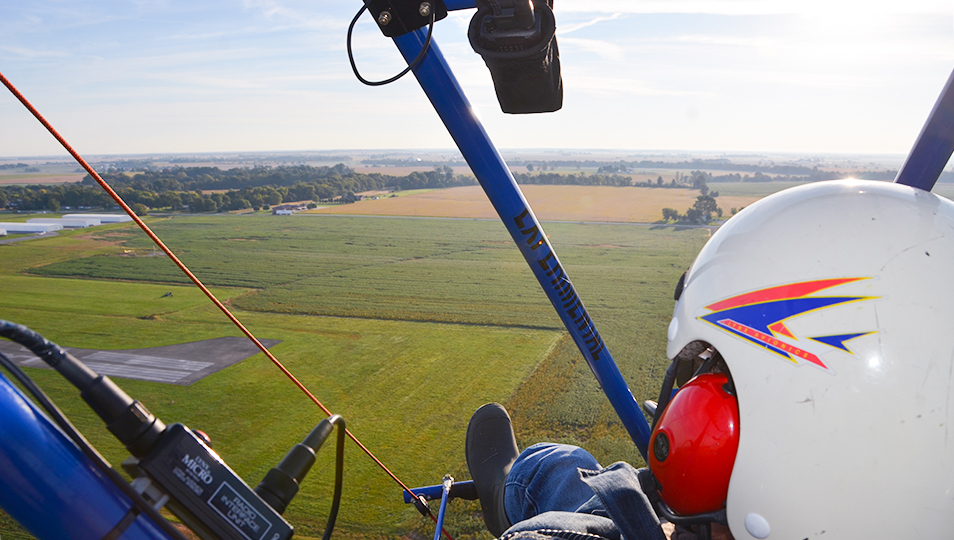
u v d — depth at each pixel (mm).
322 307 75125
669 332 1268
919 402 916
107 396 798
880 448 924
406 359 52906
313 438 1025
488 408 2084
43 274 92688
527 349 55062
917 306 953
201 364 50594
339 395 43750
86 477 703
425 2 1216
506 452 1943
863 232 1026
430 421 38656
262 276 96438
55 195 182500
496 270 102125
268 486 920
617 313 68188
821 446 951
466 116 1605
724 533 1228
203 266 103500
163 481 798
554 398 41156
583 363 49562
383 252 120688
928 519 926
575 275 92062
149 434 813
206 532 822
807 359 979
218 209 194500
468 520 26016
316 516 26469
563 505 1229
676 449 1078
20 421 662
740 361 1044
